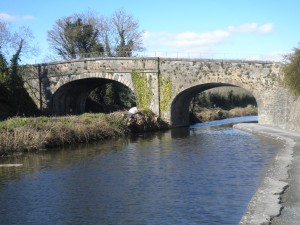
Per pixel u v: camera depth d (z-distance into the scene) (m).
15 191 20.36
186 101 59.31
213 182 21.08
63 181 22.34
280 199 15.81
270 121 48.28
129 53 75.31
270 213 14.02
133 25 78.56
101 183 21.61
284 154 26.28
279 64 47.00
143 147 35.09
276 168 21.58
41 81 58.38
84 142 38.84
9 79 56.00
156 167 25.56
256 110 91.25
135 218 15.82
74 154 31.66
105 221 15.61
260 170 23.78
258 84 48.16
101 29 79.75
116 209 17.03
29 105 58.91
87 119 41.88
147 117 50.56
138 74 53.69
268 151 30.64
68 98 61.97
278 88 47.12
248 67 48.44
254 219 13.44
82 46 78.06
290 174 20.06
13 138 33.03
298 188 17.41
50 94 57.94
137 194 19.19
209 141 38.34
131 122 47.66
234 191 19.19
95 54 74.75
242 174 22.81
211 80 50.06
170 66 52.22
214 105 85.62
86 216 16.27
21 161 28.88
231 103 93.50
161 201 17.92
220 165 25.64
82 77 56.09
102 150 33.59
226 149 32.53
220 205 17.05
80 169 25.56
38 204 18.05
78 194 19.55
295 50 40.62
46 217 16.28
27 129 34.47
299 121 39.88
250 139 38.66
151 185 20.83
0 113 51.28
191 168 24.89
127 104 81.12
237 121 68.94
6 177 23.66
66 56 79.00
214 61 49.88
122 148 34.62
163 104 52.91
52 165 27.14
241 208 16.56
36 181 22.47
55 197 19.12
